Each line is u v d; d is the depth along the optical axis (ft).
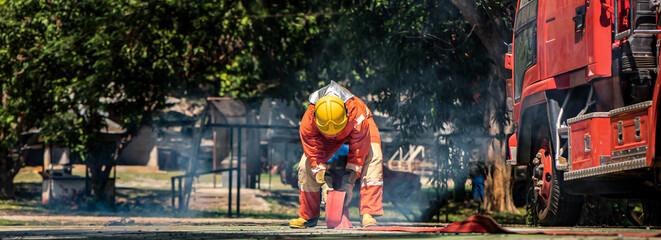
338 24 83.51
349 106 28.30
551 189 35.09
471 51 61.21
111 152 91.97
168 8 83.51
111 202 90.07
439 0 58.75
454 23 59.77
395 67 63.21
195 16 84.74
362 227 27.32
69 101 86.28
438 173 66.54
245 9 88.17
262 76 97.09
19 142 107.24
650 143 24.66
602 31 28.78
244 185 123.65
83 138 85.61
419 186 82.07
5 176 106.22
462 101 63.93
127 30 82.94
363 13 65.05
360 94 84.33
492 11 53.78
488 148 92.32
